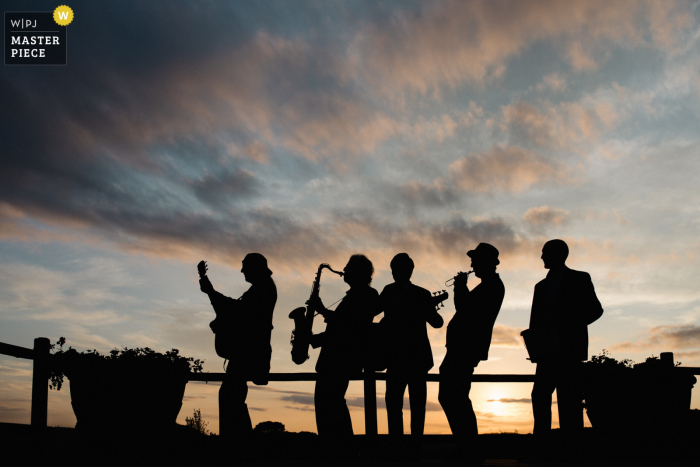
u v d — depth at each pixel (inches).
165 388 193.9
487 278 196.2
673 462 201.0
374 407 211.8
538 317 199.3
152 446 189.0
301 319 197.2
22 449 202.5
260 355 185.6
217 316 191.9
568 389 188.9
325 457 177.2
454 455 189.6
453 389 187.9
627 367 226.5
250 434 185.5
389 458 184.5
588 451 216.1
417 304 195.3
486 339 188.5
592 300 192.9
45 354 199.5
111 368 192.9
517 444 227.6
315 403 183.0
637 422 212.7
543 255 205.5
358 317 186.5
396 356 190.7
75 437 204.1
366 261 197.2
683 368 221.3
